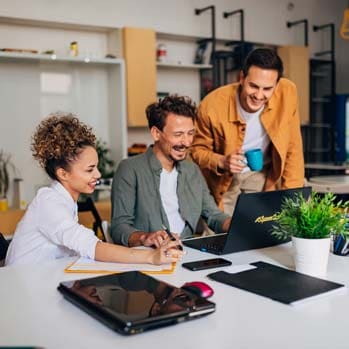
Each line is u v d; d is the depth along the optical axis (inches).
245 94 80.9
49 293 43.1
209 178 90.9
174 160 76.4
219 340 32.9
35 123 168.9
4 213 140.9
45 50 180.9
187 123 73.6
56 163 57.5
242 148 89.9
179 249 54.6
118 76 172.1
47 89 170.2
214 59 210.5
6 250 67.2
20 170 167.0
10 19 169.3
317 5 264.7
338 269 51.8
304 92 239.1
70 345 32.1
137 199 76.3
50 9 180.5
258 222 60.0
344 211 53.0
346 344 32.3
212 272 50.2
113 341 32.6
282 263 54.5
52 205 57.0
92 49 190.9
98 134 181.2
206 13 220.4
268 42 244.5
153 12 205.9
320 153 278.8
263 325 35.5
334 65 263.0
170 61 207.9
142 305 36.4
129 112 181.5
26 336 33.6
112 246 54.9
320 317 37.2
